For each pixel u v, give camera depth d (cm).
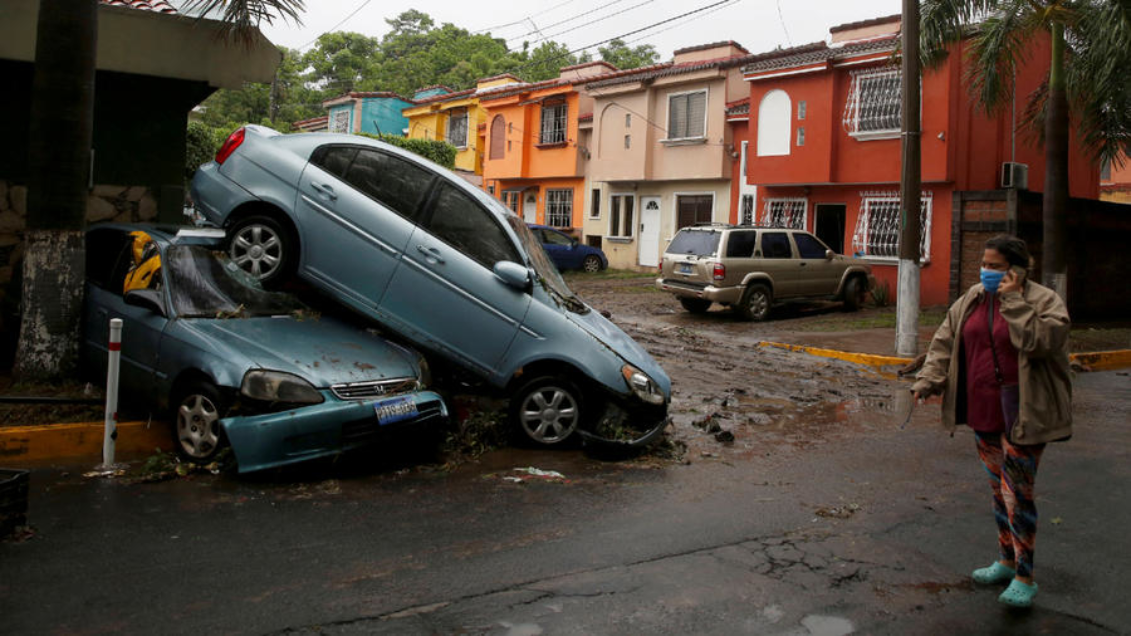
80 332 705
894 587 405
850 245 2041
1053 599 393
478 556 435
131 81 952
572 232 2961
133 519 479
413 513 507
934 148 1834
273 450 542
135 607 361
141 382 627
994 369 389
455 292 674
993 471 405
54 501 506
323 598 376
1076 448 708
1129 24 1244
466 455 649
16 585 382
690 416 824
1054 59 1442
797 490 576
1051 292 378
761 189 2233
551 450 675
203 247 688
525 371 686
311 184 685
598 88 2709
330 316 695
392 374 612
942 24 1370
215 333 600
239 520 483
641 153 2616
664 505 536
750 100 2188
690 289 1616
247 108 4812
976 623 366
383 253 675
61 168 683
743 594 392
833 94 1992
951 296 1736
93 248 748
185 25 903
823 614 372
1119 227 1928
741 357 1210
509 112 3138
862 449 703
